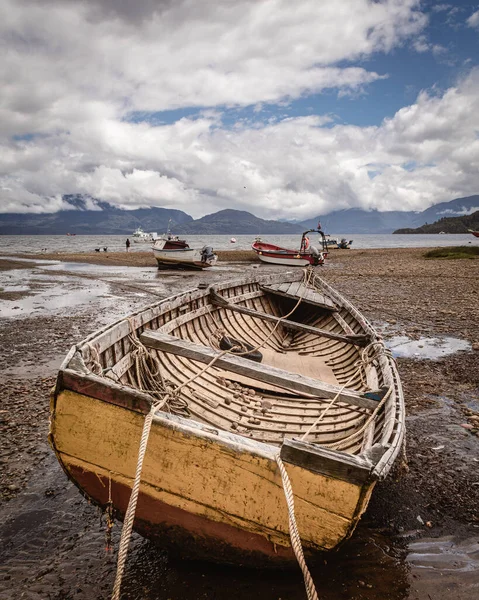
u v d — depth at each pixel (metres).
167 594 3.61
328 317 10.62
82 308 17.27
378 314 15.99
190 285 24.70
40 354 10.70
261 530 3.30
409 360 10.46
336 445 4.86
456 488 5.21
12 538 4.35
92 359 4.24
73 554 4.14
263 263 37.94
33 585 3.73
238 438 3.29
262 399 6.31
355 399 4.73
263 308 11.38
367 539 4.31
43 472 5.52
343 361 8.13
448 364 10.07
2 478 5.37
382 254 49.56
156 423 3.27
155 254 34.38
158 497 3.42
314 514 3.13
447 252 41.75
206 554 3.71
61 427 3.49
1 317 15.36
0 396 7.86
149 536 3.74
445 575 3.81
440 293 20.62
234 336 8.99
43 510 4.80
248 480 3.20
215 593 3.61
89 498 3.78
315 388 4.87
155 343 5.50
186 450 3.27
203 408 5.51
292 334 10.41
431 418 7.19
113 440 3.42
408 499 5.00
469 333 12.99
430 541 4.29
